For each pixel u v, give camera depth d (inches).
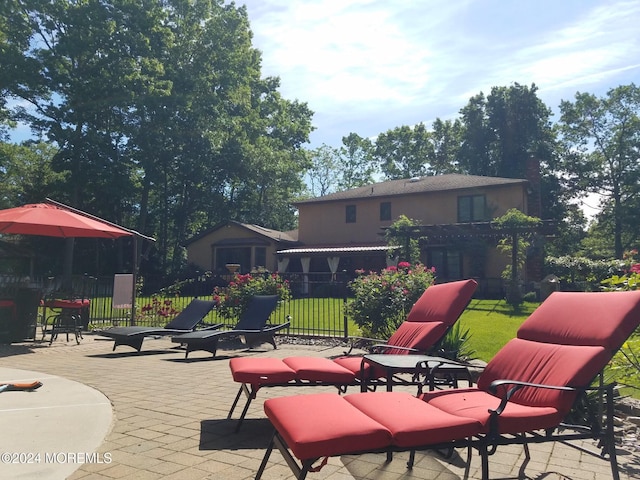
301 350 369.1
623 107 1835.6
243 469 131.6
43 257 1259.8
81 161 1268.5
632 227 1822.1
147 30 1358.3
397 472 133.9
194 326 368.5
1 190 1315.2
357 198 1194.0
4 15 1227.2
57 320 410.6
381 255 1089.4
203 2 1561.3
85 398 208.1
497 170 1796.3
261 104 1877.5
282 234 1375.5
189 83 1444.4
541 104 1845.5
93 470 130.1
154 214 1617.9
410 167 2384.4
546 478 129.3
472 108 1886.1
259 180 1622.8
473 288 185.0
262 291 452.1
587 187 1884.8
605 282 217.8
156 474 127.6
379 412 109.2
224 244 1278.3
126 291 495.2
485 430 104.7
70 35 1251.2
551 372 124.0
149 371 276.7
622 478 129.1
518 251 906.7
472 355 308.2
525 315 581.6
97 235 455.5
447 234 907.4
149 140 1347.2
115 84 1261.1
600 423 129.4
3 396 210.2
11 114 1255.5
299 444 90.9
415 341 182.1
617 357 195.5
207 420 178.9
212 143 1478.8
